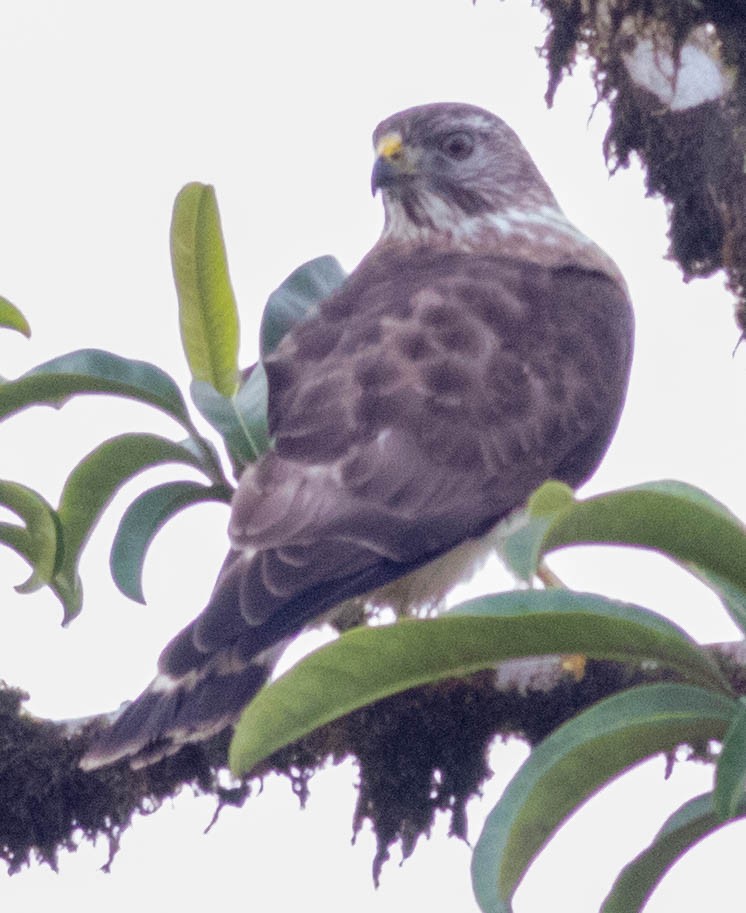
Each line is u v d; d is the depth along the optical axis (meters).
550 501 6.30
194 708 7.93
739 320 9.66
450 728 8.51
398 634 6.61
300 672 6.64
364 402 9.14
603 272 11.18
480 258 11.11
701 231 9.81
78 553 9.28
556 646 6.73
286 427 9.05
